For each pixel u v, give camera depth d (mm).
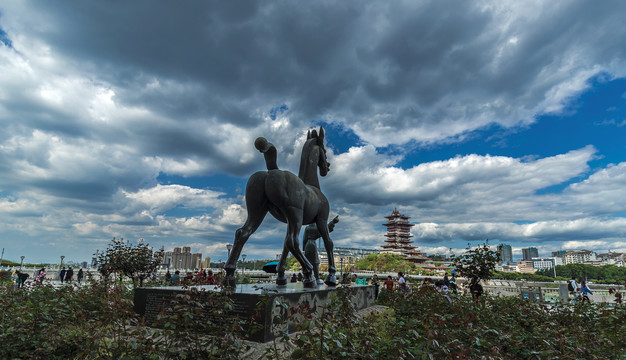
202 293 5180
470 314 6562
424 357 4168
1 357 4770
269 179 7578
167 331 4441
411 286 11609
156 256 14156
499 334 6355
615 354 5883
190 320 4516
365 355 4293
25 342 5031
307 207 8367
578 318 8602
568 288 15031
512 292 16922
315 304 7309
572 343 6086
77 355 4918
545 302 9594
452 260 11766
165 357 4273
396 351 4551
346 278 5770
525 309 9117
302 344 4102
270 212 8180
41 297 7285
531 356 5742
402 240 151750
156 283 14211
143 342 4281
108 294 5508
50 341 5012
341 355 4137
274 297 6031
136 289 7473
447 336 5270
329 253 9383
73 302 7738
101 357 4594
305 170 9539
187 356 4391
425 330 5508
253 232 7633
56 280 25531
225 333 4480
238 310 6031
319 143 10133
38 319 5480
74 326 6121
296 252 7781
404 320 7957
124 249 13391
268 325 5812
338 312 5035
